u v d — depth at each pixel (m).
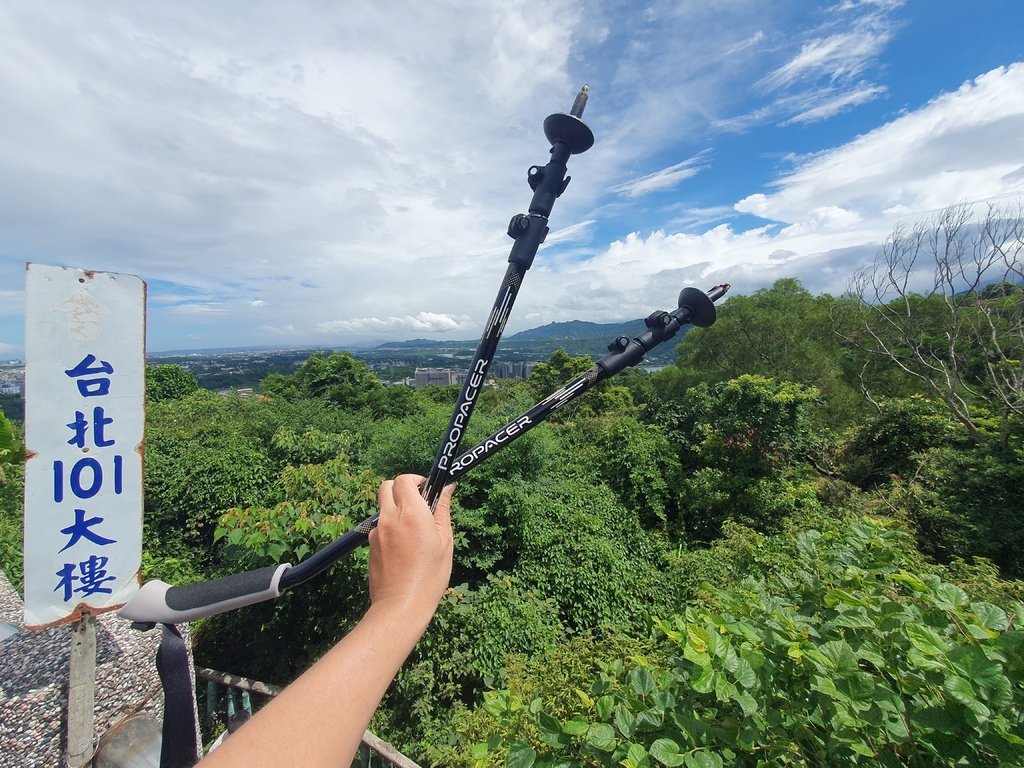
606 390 16.27
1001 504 6.00
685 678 1.48
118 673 1.64
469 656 3.84
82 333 1.50
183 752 0.92
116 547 1.55
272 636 3.99
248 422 10.51
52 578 1.47
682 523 8.20
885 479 8.11
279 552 3.58
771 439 8.16
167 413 11.62
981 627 1.25
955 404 8.05
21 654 1.65
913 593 1.66
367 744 2.32
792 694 1.36
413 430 7.38
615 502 7.93
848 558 1.80
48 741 1.52
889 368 13.12
